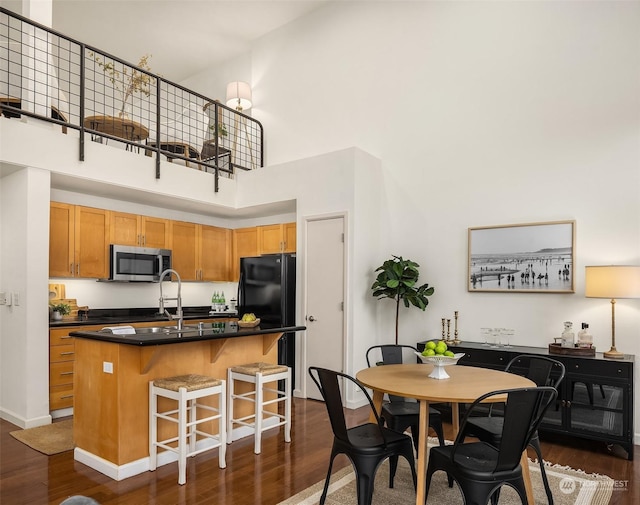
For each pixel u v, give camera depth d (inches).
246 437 149.4
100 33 259.1
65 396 171.3
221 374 144.6
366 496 92.8
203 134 287.6
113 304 224.4
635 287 134.7
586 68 160.9
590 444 145.5
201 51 277.4
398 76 206.2
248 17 242.8
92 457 122.3
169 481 114.8
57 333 170.1
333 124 226.7
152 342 112.4
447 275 187.6
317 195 201.2
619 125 153.9
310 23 238.7
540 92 169.8
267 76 256.4
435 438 149.5
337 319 190.9
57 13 239.1
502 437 80.9
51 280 202.7
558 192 164.2
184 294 256.1
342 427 95.8
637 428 144.5
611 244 153.3
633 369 133.5
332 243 194.4
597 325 154.2
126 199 215.8
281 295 202.4
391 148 206.2
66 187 190.2
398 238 201.3
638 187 149.7
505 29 179.0
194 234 249.8
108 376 119.6
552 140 166.4
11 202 165.5
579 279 158.1
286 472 120.5
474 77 185.3
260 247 255.1
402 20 206.5
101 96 290.0
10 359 163.6
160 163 201.6
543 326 164.6
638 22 152.0
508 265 172.2
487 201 179.5
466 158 185.5
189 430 134.0
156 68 297.9
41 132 161.0
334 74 227.8
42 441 141.5
